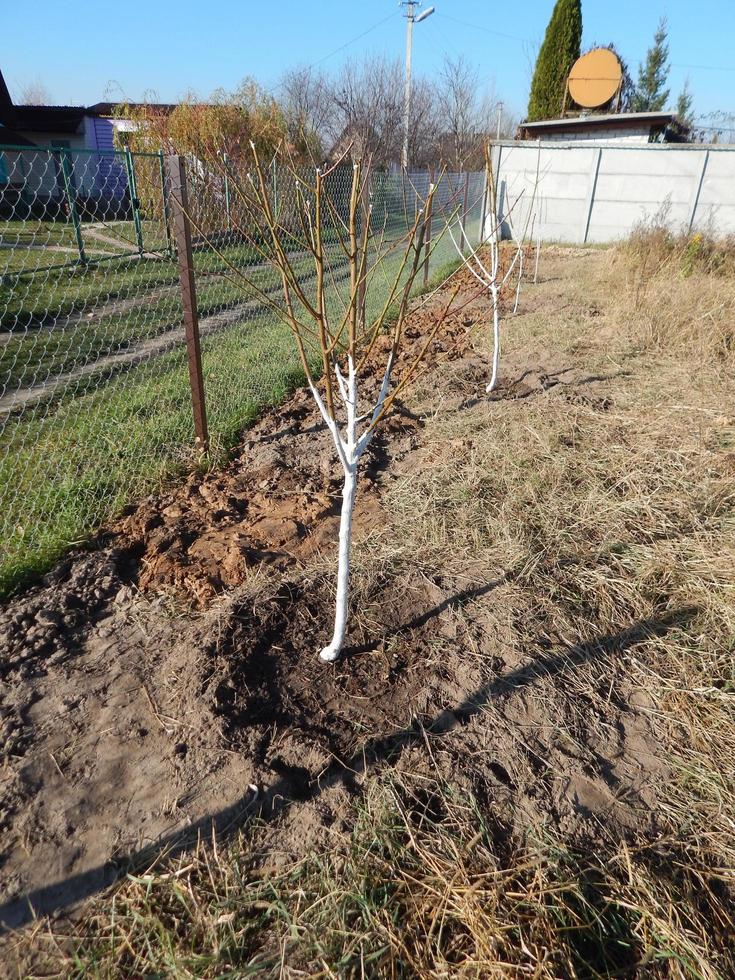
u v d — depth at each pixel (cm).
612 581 292
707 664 249
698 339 629
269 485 372
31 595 273
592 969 155
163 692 225
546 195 1498
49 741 206
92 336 665
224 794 191
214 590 278
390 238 961
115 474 365
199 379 390
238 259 916
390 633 258
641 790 202
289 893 167
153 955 154
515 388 538
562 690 236
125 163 1126
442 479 374
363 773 201
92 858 174
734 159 1371
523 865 176
